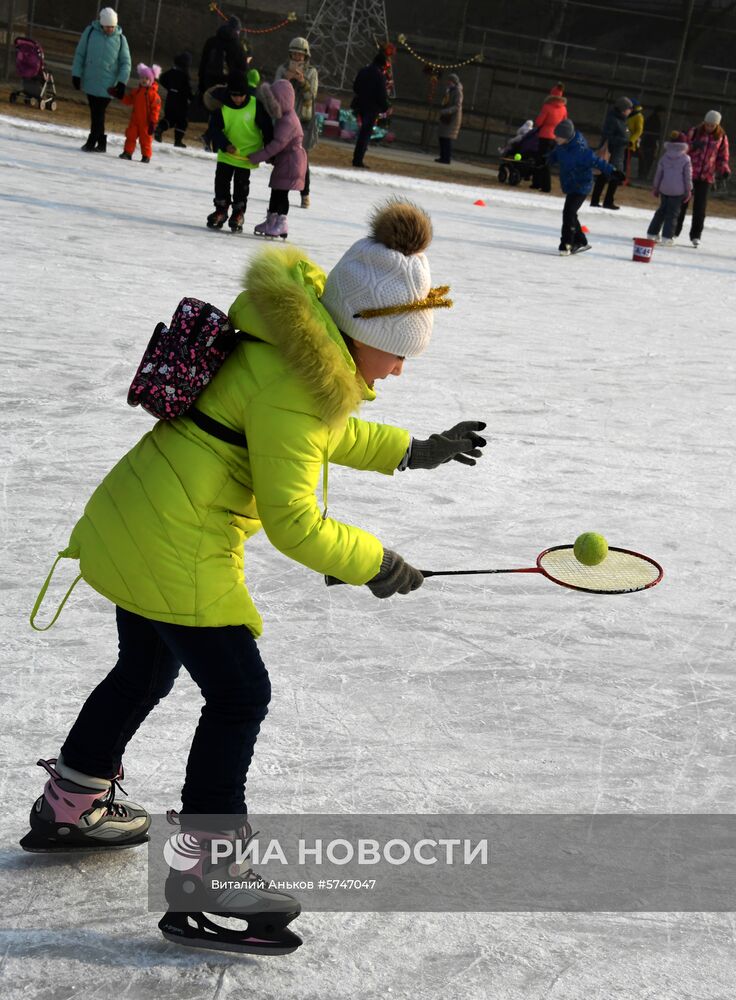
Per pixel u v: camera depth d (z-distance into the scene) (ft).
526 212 68.85
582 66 115.75
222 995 7.39
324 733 10.62
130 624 8.05
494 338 30.14
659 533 16.84
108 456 17.12
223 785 7.77
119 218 39.70
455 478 18.33
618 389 26.04
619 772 10.50
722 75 115.55
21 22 106.73
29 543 13.89
